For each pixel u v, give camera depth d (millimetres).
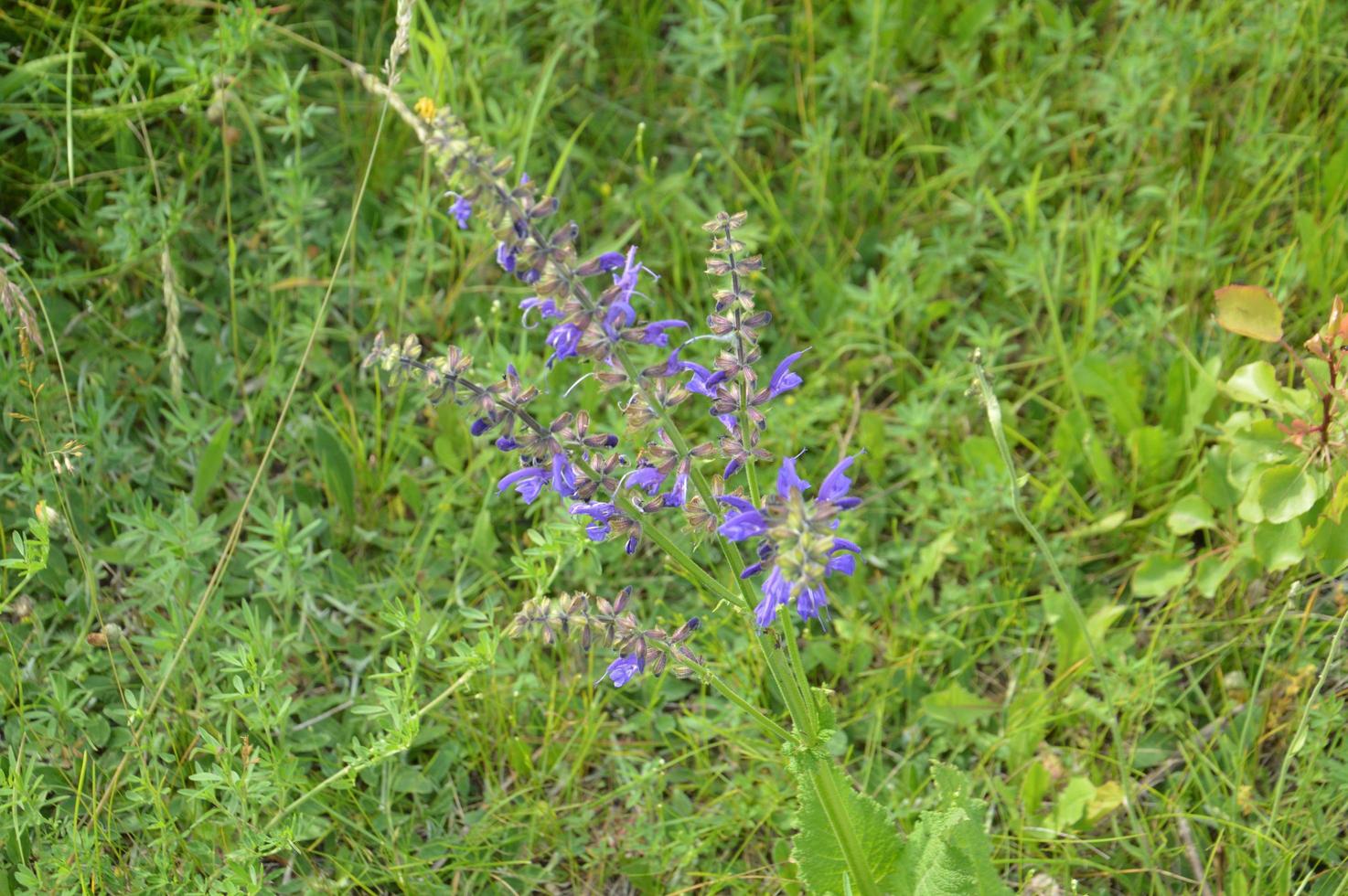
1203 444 1699
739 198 1846
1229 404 1716
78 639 1569
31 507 1615
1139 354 1758
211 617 1604
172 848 1496
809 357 1788
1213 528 1654
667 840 1575
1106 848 1564
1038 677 1635
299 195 1719
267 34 1806
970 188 1831
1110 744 1604
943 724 1618
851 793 1452
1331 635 1603
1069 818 1546
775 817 1566
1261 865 1496
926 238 1858
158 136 1780
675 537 1684
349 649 1634
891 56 1904
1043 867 1547
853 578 1677
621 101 1919
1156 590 1636
